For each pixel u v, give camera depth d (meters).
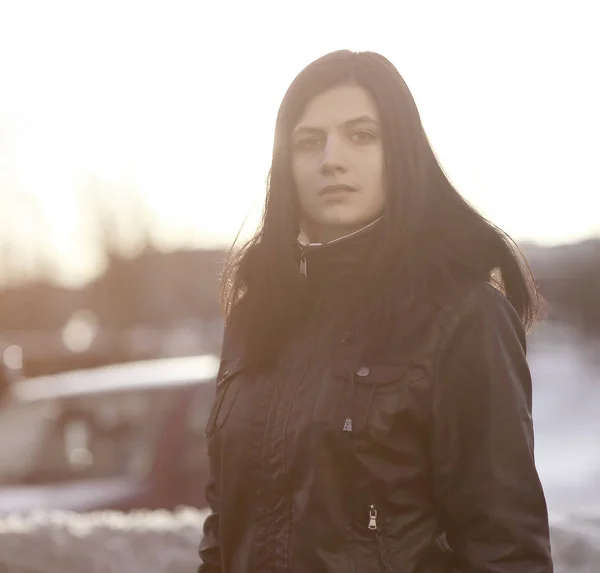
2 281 49.97
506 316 2.66
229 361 2.98
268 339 2.83
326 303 2.82
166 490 7.27
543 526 2.54
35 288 49.94
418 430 2.59
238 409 2.78
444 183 2.84
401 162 2.77
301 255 2.88
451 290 2.66
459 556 2.59
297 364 2.75
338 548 2.57
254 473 2.70
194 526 5.88
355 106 2.81
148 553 5.48
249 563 2.69
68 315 49.47
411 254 2.73
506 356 2.60
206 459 7.45
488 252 2.80
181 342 28.12
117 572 5.31
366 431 2.56
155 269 44.84
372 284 2.74
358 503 2.57
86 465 7.49
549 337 60.06
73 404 7.85
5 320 49.22
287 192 2.92
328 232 2.90
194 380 7.80
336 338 2.72
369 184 2.80
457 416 2.59
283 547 2.63
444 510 2.62
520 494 2.52
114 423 7.65
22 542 5.50
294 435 2.63
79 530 5.77
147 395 7.75
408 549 2.57
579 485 15.92
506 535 2.51
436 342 2.61
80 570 5.33
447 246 2.74
